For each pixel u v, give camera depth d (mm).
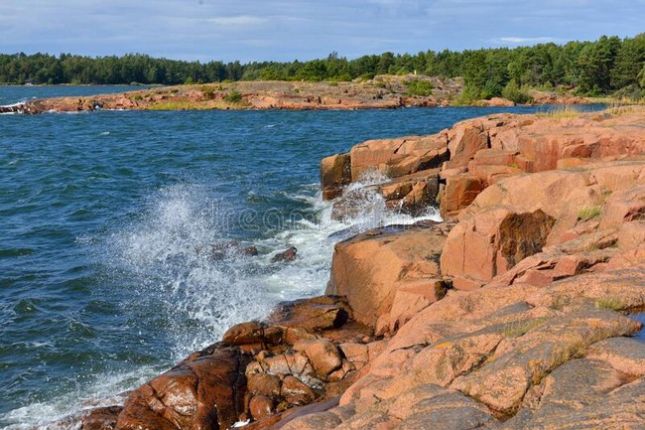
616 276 9188
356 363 12203
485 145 25172
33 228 25219
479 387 6746
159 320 16406
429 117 78188
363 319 14469
